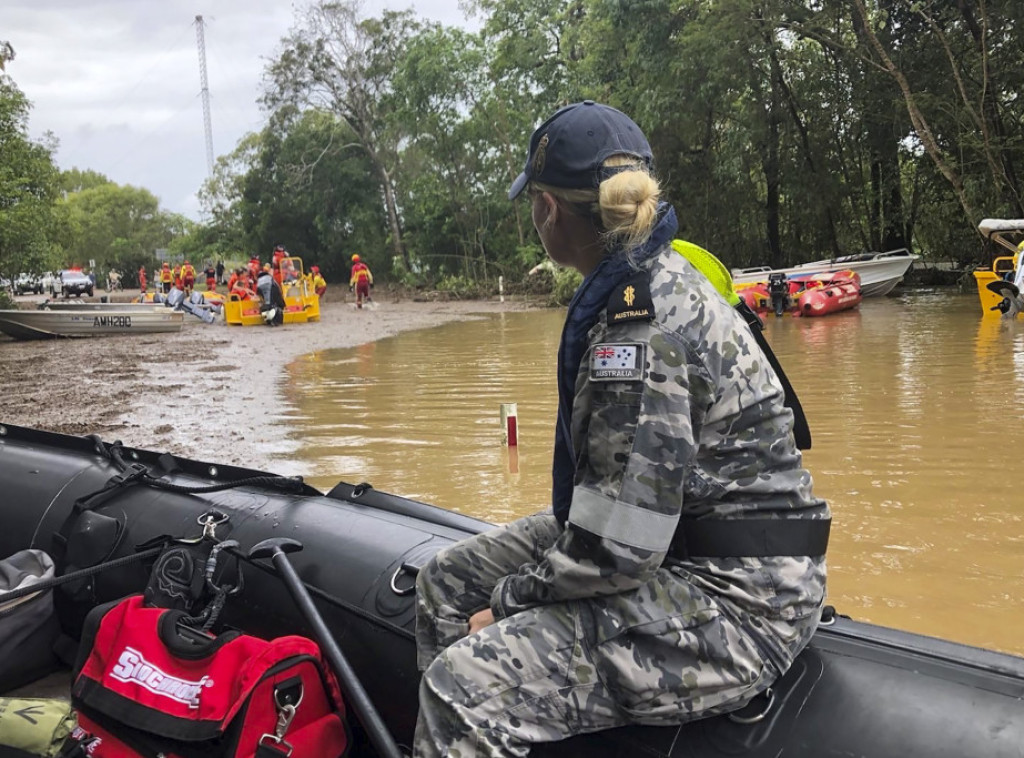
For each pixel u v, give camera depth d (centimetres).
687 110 2330
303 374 1097
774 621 150
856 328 1423
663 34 2322
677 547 154
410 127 3519
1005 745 143
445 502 502
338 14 3766
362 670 222
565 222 166
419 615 194
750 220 2652
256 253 4297
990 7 2033
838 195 2494
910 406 743
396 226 3850
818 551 156
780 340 1290
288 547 221
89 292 4253
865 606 349
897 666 165
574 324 158
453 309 2555
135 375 1120
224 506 277
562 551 151
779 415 155
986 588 363
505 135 3372
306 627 235
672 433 144
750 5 2158
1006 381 850
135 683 210
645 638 147
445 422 745
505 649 152
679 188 2528
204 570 244
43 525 305
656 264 154
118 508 294
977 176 2084
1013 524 436
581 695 150
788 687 163
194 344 1577
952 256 2427
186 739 195
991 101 2066
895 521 447
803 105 2452
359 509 266
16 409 852
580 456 154
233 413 812
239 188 4356
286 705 194
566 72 3108
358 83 3809
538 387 930
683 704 147
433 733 151
